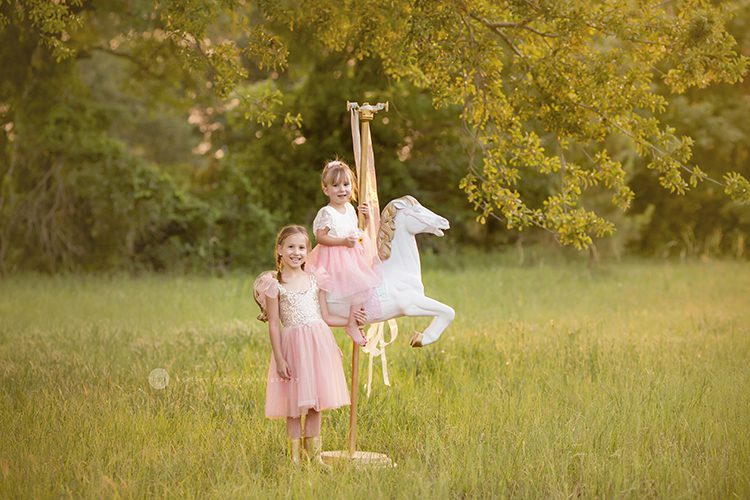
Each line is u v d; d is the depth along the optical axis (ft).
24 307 51.26
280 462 20.16
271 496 17.39
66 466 18.95
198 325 42.98
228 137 102.99
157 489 17.69
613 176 30.30
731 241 100.22
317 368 20.20
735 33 84.69
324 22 34.30
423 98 85.20
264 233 80.84
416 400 25.30
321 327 20.49
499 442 20.70
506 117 31.48
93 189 76.43
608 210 78.33
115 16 79.00
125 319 46.09
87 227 78.84
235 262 80.38
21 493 17.34
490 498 17.70
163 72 84.69
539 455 19.71
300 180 87.56
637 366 30.07
